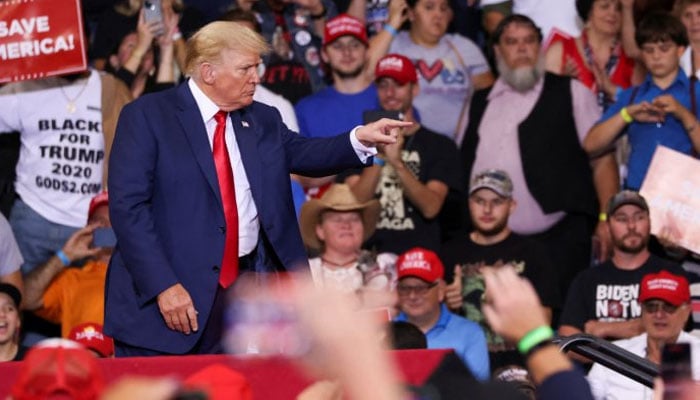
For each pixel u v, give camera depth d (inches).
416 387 221.1
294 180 605.3
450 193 616.1
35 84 598.2
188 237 381.1
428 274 544.1
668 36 610.2
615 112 623.2
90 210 578.2
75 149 598.9
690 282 590.2
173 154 382.3
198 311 378.3
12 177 604.1
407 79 607.8
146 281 374.6
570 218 626.5
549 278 585.0
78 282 577.0
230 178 385.1
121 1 649.0
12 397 185.0
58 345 184.2
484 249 592.1
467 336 548.4
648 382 343.6
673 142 606.9
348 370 157.9
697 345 283.1
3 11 579.8
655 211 585.9
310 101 629.0
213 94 385.4
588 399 182.2
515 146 627.8
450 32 671.8
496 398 217.9
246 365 323.0
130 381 155.3
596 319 566.6
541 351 184.9
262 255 389.7
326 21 654.5
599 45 653.9
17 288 547.5
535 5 665.0
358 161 388.5
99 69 641.6
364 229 588.4
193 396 169.8
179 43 631.2
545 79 633.0
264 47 388.5
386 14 671.1
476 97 641.0
